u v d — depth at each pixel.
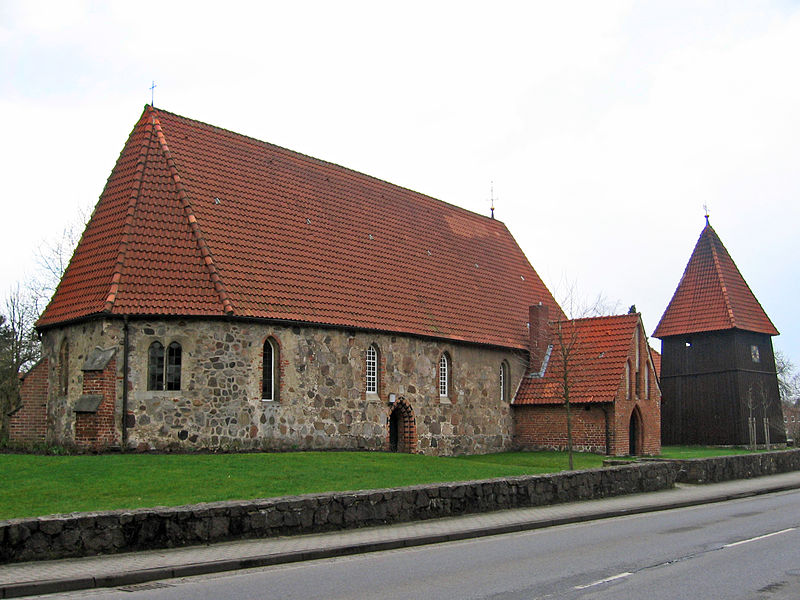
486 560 15.14
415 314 39.34
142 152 33.62
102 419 29.09
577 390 43.22
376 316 36.84
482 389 42.94
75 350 31.58
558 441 43.78
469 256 47.94
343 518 18.30
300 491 21.48
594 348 44.59
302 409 33.22
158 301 30.27
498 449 43.66
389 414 36.88
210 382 30.80
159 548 15.56
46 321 32.91
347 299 36.25
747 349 59.44
